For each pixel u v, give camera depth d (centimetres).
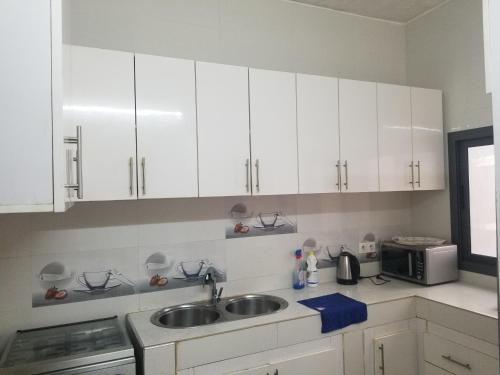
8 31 100
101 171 173
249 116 207
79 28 204
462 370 201
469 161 263
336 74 277
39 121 102
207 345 172
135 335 177
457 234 265
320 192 226
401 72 298
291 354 192
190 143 192
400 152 254
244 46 246
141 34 218
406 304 226
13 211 100
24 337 178
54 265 195
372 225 287
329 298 225
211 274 222
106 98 175
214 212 233
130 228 211
